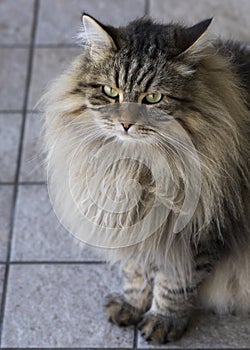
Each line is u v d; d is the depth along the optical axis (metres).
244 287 1.05
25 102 1.33
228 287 1.06
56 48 1.40
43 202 1.21
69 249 1.16
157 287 1.05
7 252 1.16
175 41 0.89
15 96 1.34
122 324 1.08
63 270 1.14
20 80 1.36
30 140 1.28
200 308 1.10
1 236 1.18
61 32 1.42
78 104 0.91
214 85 0.90
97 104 0.90
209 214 0.94
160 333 1.06
